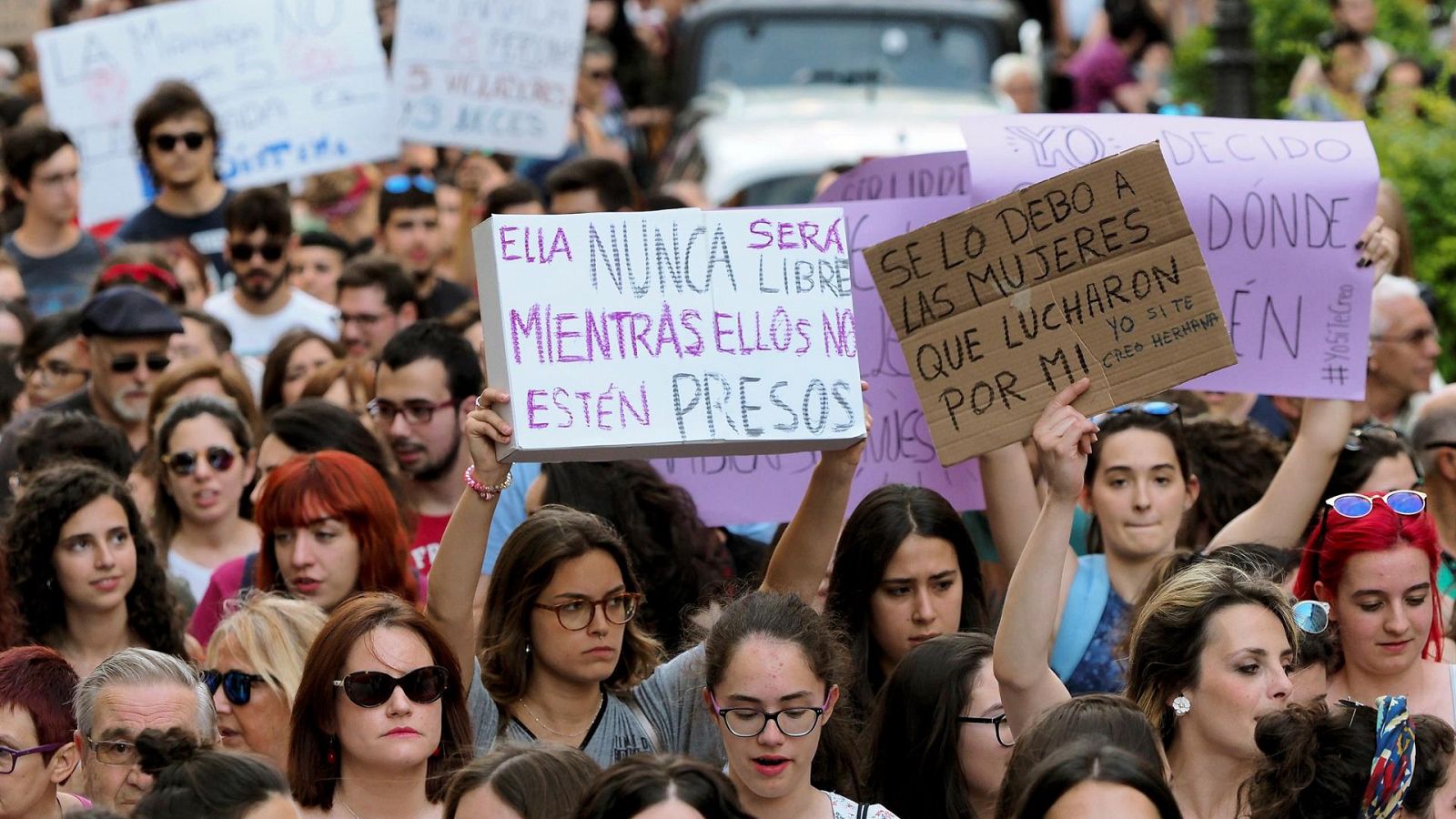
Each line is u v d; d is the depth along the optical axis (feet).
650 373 41.81
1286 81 116.98
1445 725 37.55
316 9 88.79
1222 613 40.04
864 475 52.49
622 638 45.14
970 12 128.47
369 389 68.23
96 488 50.06
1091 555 53.42
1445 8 128.16
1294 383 52.06
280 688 45.03
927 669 43.04
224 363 70.33
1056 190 43.21
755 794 38.52
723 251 42.93
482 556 42.14
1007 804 36.45
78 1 129.29
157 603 51.24
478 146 89.61
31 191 82.84
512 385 41.06
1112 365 42.98
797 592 44.96
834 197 58.85
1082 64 142.00
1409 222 82.79
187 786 33.22
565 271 41.91
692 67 127.54
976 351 43.42
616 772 33.27
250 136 88.63
